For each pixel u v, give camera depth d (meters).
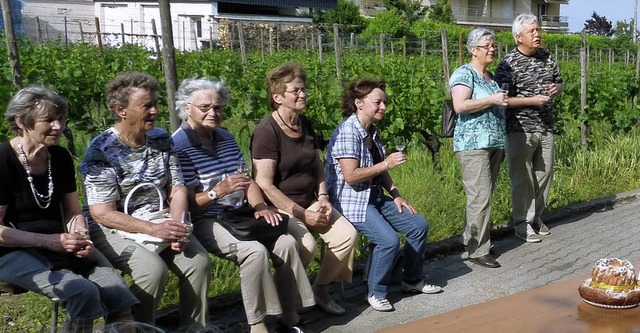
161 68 13.06
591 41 46.56
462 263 6.00
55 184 3.90
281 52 25.67
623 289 2.35
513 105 6.10
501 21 59.62
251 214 4.46
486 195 5.76
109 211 3.98
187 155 4.45
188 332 4.13
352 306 5.04
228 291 5.08
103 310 3.60
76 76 9.41
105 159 4.03
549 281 5.58
